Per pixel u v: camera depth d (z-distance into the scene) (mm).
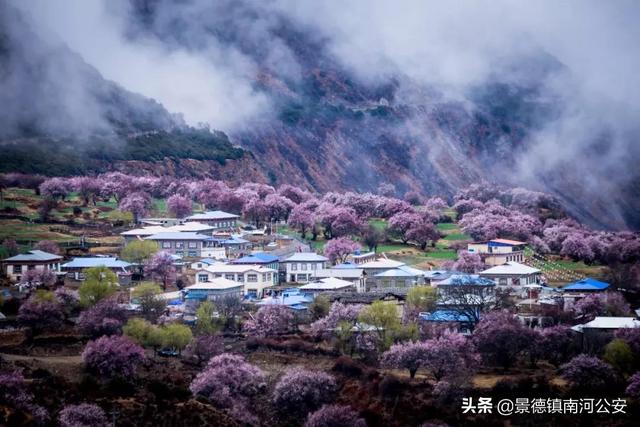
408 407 164750
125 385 170250
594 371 168250
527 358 188375
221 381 171250
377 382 172875
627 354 176625
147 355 190375
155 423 159125
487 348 182750
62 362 182250
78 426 151125
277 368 184625
